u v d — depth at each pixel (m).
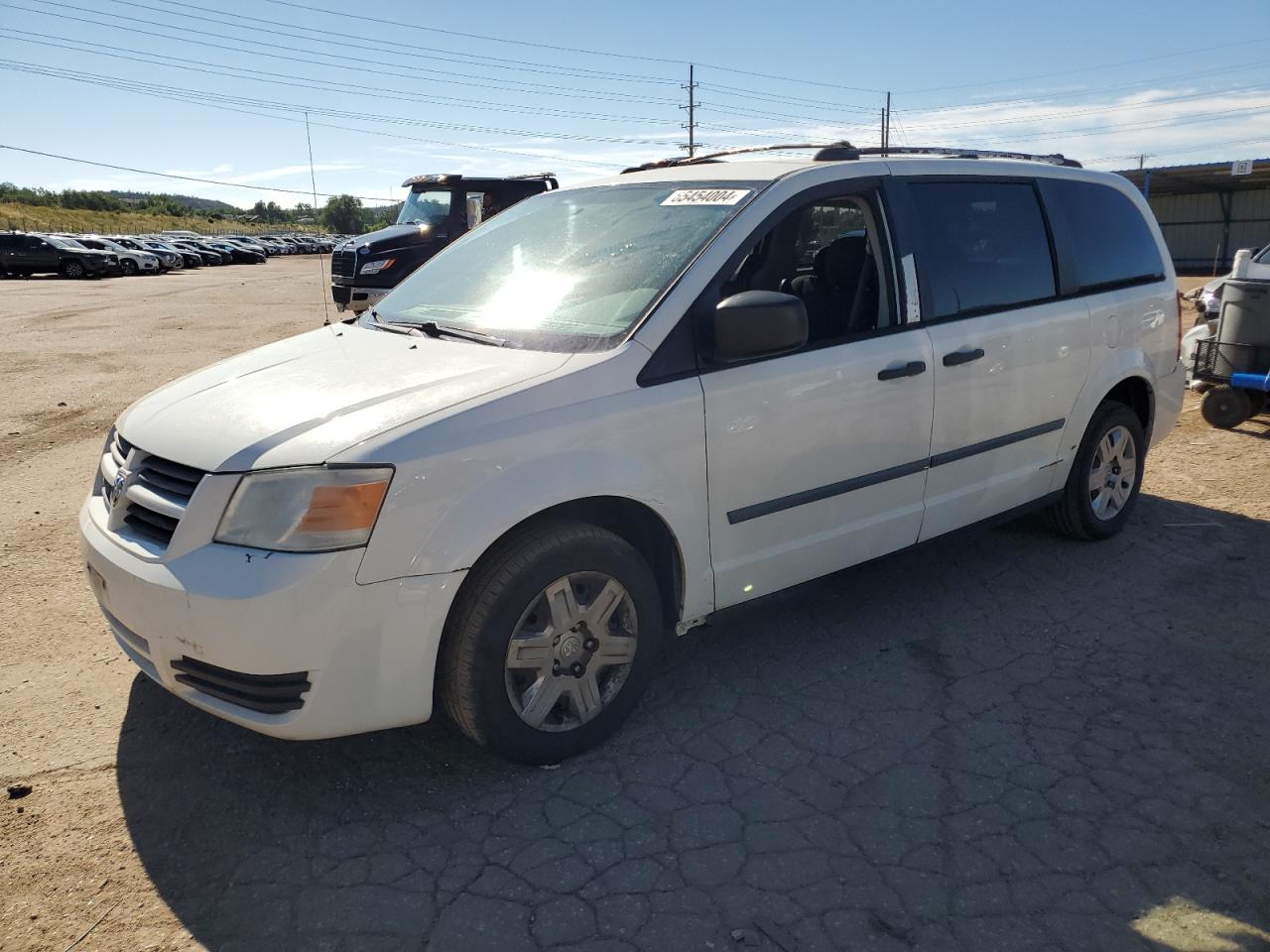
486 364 3.11
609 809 2.88
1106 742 3.21
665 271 3.31
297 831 2.80
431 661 2.77
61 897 2.53
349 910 2.48
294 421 2.79
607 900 2.51
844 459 3.59
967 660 3.79
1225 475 6.21
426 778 3.05
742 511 3.34
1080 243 4.58
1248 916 2.43
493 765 3.12
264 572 2.57
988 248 4.14
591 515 3.22
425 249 13.70
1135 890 2.53
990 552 4.89
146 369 11.41
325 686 2.65
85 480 6.41
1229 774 3.03
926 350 3.78
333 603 2.60
